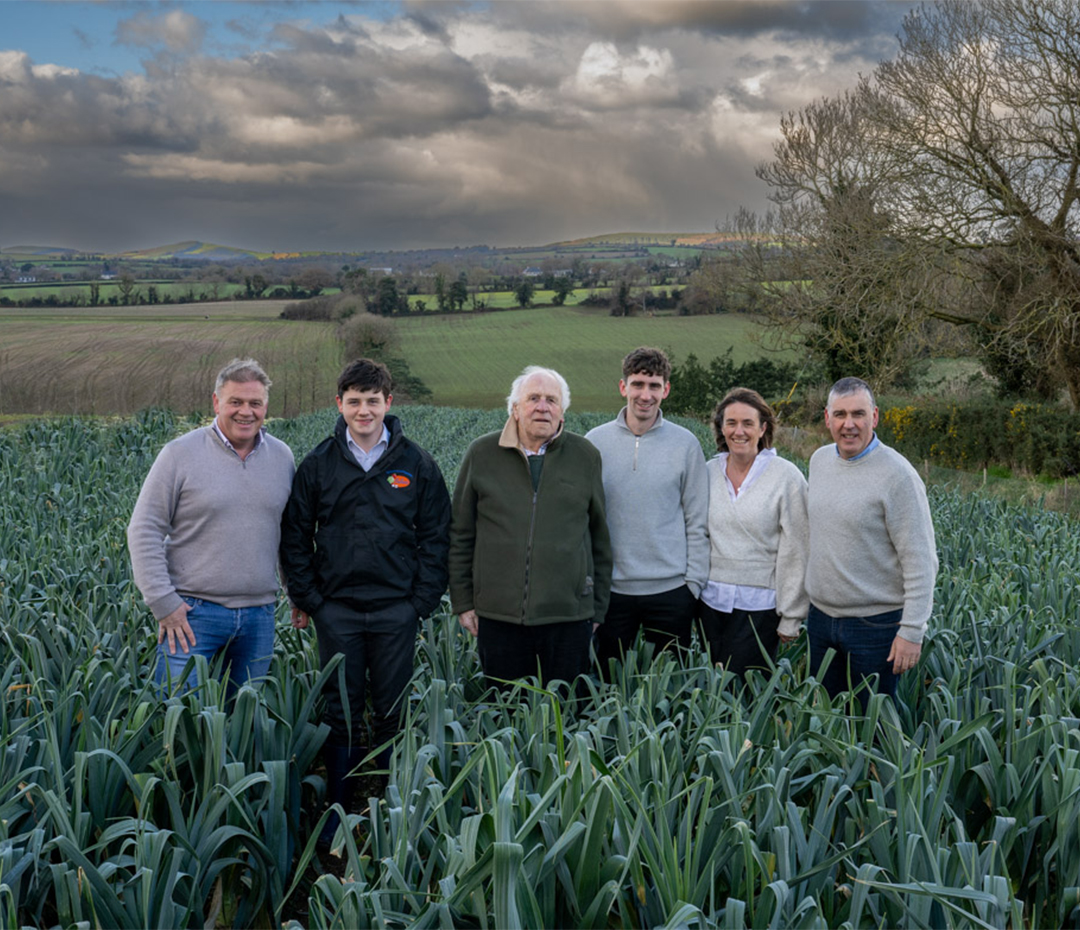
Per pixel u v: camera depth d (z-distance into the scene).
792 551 4.14
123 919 2.51
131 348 49.75
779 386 34.75
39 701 3.35
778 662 3.66
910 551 3.76
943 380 27.36
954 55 18.22
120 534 6.49
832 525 3.93
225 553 3.83
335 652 3.88
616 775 2.51
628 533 4.31
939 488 10.45
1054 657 3.87
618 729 3.14
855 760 2.92
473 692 4.17
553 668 4.11
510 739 2.88
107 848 2.93
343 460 3.87
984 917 2.29
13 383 36.22
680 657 4.21
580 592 4.06
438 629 4.80
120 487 9.12
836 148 21.34
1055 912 2.77
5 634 3.79
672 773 2.87
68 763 3.13
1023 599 5.34
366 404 3.85
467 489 4.12
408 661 3.97
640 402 4.27
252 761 3.25
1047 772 2.82
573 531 4.03
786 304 23.53
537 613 3.99
